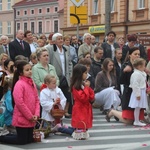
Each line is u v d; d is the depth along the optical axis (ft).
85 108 34.06
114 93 45.85
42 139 33.58
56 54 43.75
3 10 252.42
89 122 34.35
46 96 36.04
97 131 37.68
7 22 249.14
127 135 36.04
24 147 30.76
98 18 162.30
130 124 41.52
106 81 46.70
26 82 31.01
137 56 41.04
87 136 34.17
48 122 35.17
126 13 149.07
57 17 209.97
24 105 30.32
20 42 48.19
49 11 215.92
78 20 58.54
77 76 33.76
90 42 54.39
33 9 227.40
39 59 40.01
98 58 49.75
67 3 180.14
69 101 44.27
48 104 35.65
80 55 53.62
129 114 41.27
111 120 43.73
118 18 152.15
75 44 64.44
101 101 46.75
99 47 49.85
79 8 58.44
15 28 241.55
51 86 36.29
